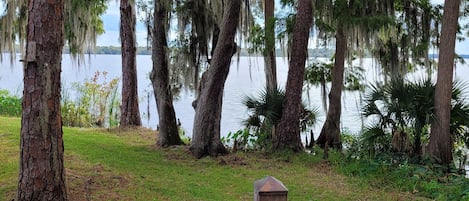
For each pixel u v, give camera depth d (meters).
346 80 11.41
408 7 10.32
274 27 9.05
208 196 5.09
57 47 4.06
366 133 7.93
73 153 6.82
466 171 7.29
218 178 6.05
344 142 10.27
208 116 7.58
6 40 10.55
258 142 8.44
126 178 5.62
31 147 4.07
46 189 4.11
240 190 5.46
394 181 6.01
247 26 8.97
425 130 8.45
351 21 8.91
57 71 4.11
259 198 2.30
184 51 8.25
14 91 14.62
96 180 5.36
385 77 10.40
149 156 7.31
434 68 10.80
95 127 11.70
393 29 9.34
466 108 7.88
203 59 8.33
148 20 8.63
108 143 8.34
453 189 5.55
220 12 8.08
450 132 7.91
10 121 9.75
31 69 3.99
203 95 7.61
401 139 7.54
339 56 10.26
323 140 10.27
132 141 8.97
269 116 8.34
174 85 9.04
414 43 10.27
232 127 12.02
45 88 4.04
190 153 7.67
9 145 7.03
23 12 10.38
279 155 7.79
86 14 10.60
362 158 7.26
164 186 5.40
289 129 8.12
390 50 10.31
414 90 7.77
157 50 8.31
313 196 5.32
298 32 8.10
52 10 3.99
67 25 10.20
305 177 6.31
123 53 10.84
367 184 5.93
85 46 11.34
